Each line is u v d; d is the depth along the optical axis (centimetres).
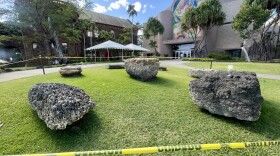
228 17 2506
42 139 263
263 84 662
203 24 2395
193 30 2639
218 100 344
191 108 390
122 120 329
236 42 2412
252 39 2184
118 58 2520
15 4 1655
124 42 3316
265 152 257
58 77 604
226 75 372
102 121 320
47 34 1895
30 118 315
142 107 386
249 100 316
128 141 271
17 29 2172
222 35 2597
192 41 2811
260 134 300
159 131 299
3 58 2117
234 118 341
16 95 410
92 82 532
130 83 543
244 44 2272
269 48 2053
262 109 390
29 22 1770
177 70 1014
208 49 2655
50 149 247
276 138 291
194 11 2389
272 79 759
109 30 3334
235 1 2427
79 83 520
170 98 443
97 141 266
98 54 2758
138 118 339
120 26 3538
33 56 2022
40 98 296
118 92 461
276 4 1880
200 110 380
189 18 2433
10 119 308
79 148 250
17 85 497
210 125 322
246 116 311
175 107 393
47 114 267
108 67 863
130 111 365
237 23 2023
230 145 174
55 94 287
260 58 2048
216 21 2327
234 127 317
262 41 2077
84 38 2573
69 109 267
